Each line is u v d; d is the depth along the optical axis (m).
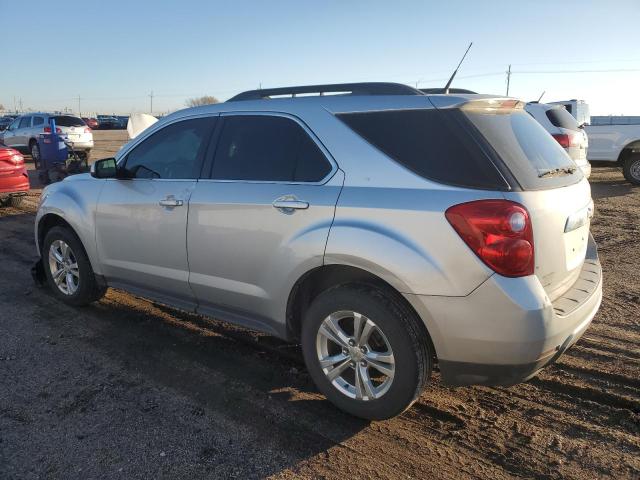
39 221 5.06
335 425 3.11
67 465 2.75
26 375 3.68
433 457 2.83
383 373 2.95
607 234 7.71
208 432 3.04
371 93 3.25
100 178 4.36
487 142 2.76
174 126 4.07
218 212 3.54
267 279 3.33
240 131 3.64
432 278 2.67
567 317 2.71
